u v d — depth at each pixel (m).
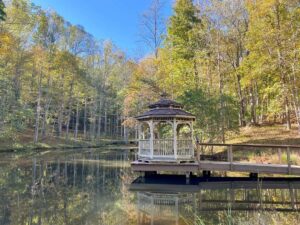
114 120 53.41
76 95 37.72
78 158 21.56
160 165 12.13
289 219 6.41
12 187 10.06
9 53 22.97
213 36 21.77
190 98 17.56
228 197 9.06
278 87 17.84
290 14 17.08
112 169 15.81
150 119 12.88
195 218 6.59
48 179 12.01
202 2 22.80
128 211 7.26
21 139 30.06
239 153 16.41
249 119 25.00
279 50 16.89
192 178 12.80
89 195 9.19
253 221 6.21
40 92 30.48
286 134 18.58
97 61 43.38
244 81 20.00
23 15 24.36
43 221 6.24
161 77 23.39
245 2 19.56
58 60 31.66
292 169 11.45
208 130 17.42
